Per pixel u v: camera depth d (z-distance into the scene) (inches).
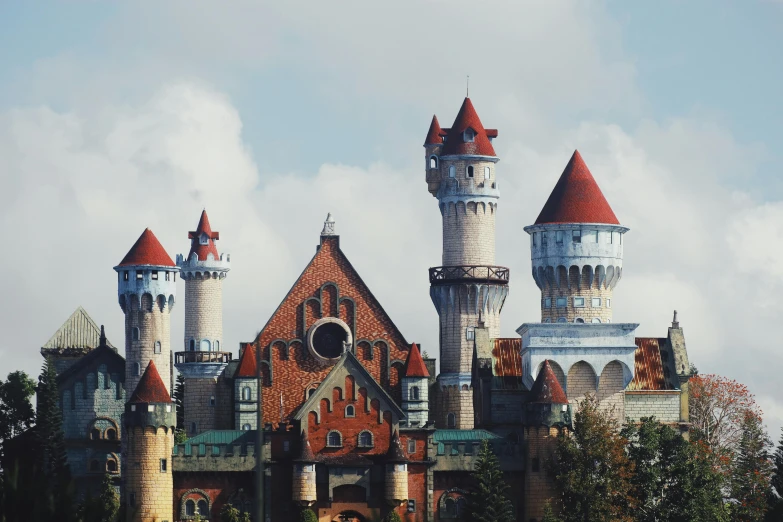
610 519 7298.2
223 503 7593.5
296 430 7696.9
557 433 7549.2
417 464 7662.4
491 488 7440.9
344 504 7647.6
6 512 4677.7
